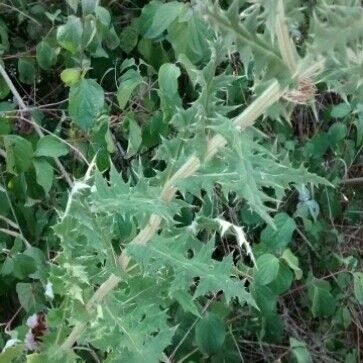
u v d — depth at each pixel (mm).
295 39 215
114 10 475
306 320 531
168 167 243
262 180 230
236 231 269
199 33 390
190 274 255
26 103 455
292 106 217
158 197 246
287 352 488
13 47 465
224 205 471
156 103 454
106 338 283
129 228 306
